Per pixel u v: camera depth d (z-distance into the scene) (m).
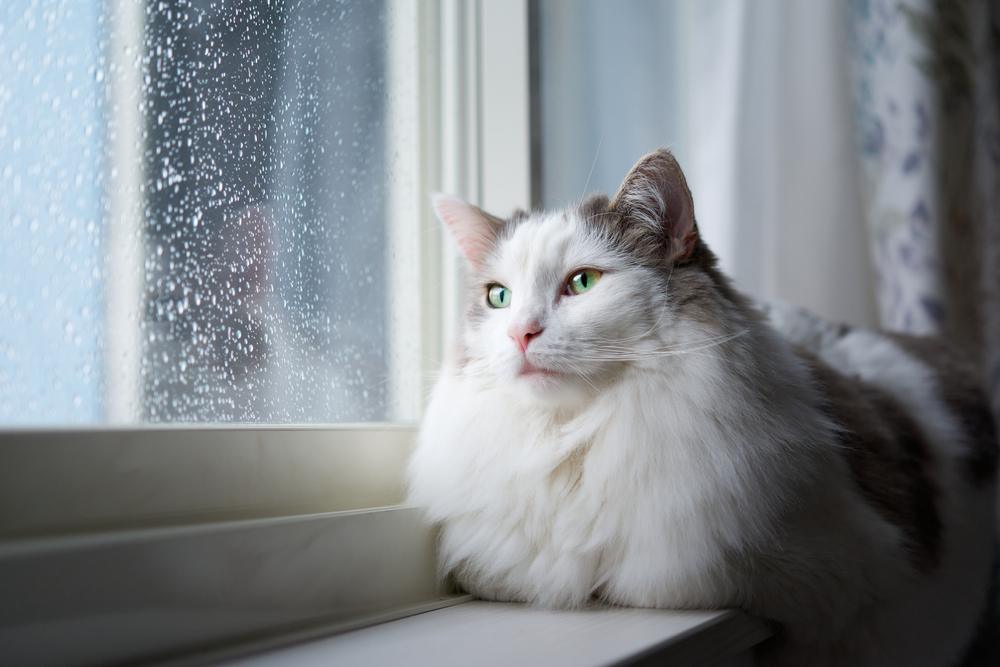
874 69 2.00
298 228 1.14
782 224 2.04
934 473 1.42
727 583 0.93
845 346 1.69
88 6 0.83
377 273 1.36
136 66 0.88
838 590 0.97
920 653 1.25
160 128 0.91
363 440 1.08
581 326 1.01
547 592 0.98
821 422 1.07
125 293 0.85
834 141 2.09
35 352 0.75
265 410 1.06
